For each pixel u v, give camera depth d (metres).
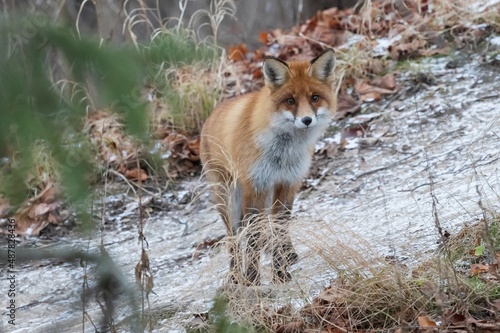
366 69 16.44
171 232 12.95
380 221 10.84
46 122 3.66
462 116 14.05
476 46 16.16
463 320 7.20
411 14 18.14
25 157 3.71
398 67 16.28
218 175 11.23
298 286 8.01
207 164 11.63
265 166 10.48
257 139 10.38
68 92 4.19
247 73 18.05
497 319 7.16
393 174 12.88
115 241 12.80
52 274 11.73
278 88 10.38
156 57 3.73
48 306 10.45
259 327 7.67
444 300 7.53
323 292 8.08
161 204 14.02
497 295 7.59
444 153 12.93
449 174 12.01
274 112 10.31
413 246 9.29
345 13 20.23
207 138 11.62
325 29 19.11
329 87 10.67
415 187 11.95
